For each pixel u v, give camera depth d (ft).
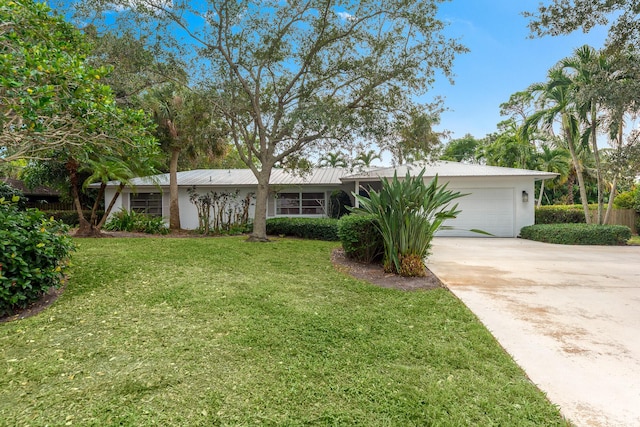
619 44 19.29
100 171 33.58
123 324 11.94
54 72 11.51
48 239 13.89
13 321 12.07
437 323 12.71
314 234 36.96
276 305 14.30
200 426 6.75
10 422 6.77
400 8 28.53
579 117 40.91
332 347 10.56
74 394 7.75
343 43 31.48
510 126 76.74
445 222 45.06
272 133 34.40
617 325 12.42
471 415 7.22
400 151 33.86
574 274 21.09
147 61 29.37
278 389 8.10
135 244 29.27
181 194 50.90
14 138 13.21
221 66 31.42
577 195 79.71
